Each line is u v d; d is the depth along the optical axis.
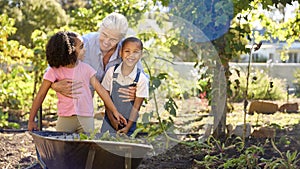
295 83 12.01
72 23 8.19
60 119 4.01
